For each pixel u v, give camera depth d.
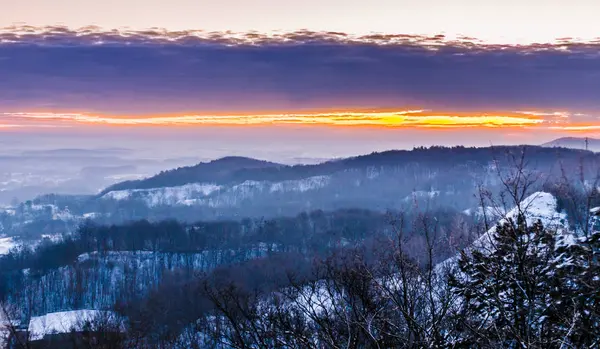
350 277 8.31
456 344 7.80
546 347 7.74
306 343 7.88
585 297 8.39
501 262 8.69
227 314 8.63
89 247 102.06
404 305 7.66
